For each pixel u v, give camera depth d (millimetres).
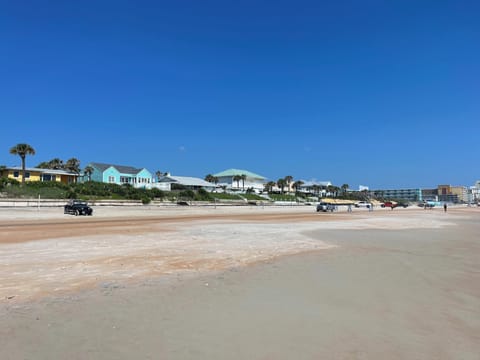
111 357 4965
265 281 9883
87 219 39031
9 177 70750
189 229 27625
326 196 176875
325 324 6414
